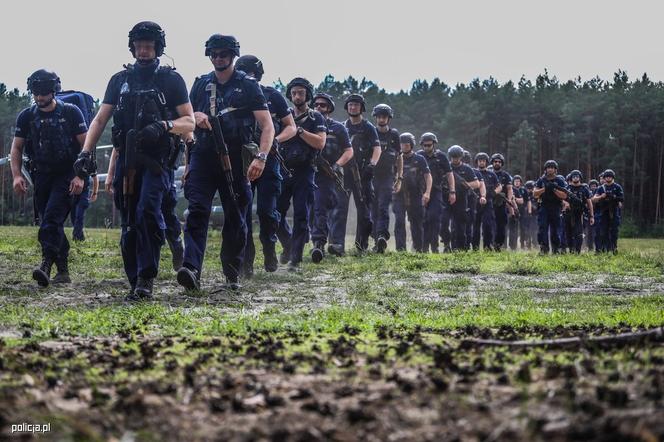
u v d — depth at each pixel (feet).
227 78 32.07
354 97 53.78
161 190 29.89
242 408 11.96
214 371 14.79
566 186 73.10
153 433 10.93
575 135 248.32
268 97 38.52
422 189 64.80
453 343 18.65
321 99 49.16
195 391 13.10
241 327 22.11
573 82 299.99
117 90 30.19
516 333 20.98
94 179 41.04
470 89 283.38
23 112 34.45
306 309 28.25
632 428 9.91
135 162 29.35
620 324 23.13
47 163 34.17
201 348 17.97
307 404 11.89
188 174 31.99
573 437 9.74
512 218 98.89
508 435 9.99
